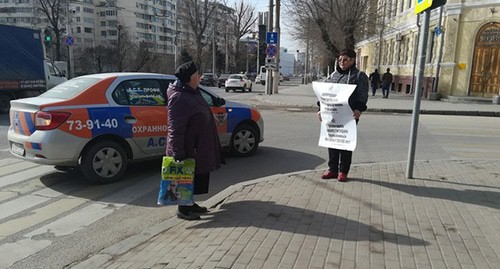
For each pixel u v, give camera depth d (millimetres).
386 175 5879
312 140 9758
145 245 3758
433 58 22781
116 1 102375
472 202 4676
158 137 6426
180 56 54562
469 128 12094
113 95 6047
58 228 4379
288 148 8773
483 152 8484
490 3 19688
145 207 5043
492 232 3832
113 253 3660
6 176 6281
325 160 7645
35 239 4102
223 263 3195
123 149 6074
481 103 19609
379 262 3221
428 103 19500
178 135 4133
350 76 5219
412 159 5648
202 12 56062
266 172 6734
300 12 25391
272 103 20375
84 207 5016
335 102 5227
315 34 27000
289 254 3336
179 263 3270
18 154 5863
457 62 20891
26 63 15242
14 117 5906
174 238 3854
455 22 20656
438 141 9797
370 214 4262
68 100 5691
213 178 6344
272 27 28000
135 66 44000
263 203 4617
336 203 4602
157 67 46344
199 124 4223
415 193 5000
